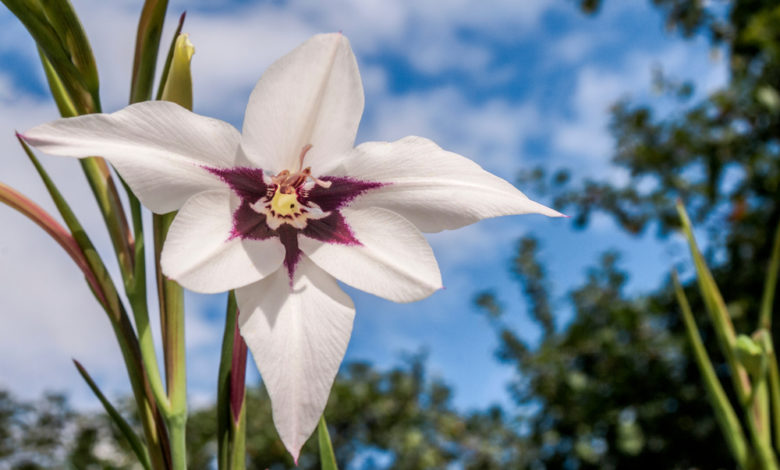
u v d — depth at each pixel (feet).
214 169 0.82
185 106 0.84
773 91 3.00
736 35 3.25
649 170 4.00
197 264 0.79
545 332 4.90
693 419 3.02
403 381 5.22
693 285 3.14
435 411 5.28
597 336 3.47
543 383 3.68
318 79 0.83
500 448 4.86
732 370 1.09
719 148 3.43
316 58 0.83
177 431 0.86
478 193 0.84
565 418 3.47
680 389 3.06
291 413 0.79
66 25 0.86
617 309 3.39
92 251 0.87
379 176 0.85
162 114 0.80
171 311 0.87
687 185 3.78
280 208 0.84
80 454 4.75
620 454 3.14
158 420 0.87
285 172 0.84
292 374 0.79
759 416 1.06
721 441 2.92
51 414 5.29
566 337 3.64
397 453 4.91
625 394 3.15
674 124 3.94
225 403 0.87
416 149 0.85
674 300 3.21
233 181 0.83
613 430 3.14
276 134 0.83
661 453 3.05
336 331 0.81
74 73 0.87
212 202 0.81
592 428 3.21
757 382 1.06
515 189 0.84
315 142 0.84
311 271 0.83
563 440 3.50
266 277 0.82
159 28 0.88
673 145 3.88
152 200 0.80
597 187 4.30
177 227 0.79
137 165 0.79
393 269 0.83
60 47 0.87
